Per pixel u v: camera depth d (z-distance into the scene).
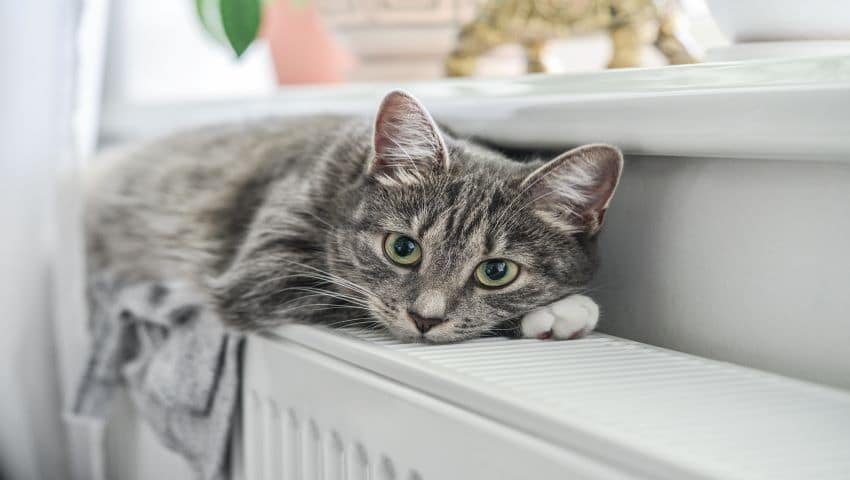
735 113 0.82
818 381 0.83
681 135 0.88
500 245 0.99
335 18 1.50
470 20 1.42
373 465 0.87
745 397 0.75
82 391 1.36
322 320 1.05
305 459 1.00
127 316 1.36
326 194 1.12
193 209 1.38
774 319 0.87
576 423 0.65
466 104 1.14
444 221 0.99
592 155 0.96
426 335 0.97
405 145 1.03
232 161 1.43
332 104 1.47
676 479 0.58
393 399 0.83
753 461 0.60
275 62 1.88
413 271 1.01
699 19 1.16
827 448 0.63
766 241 0.88
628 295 1.04
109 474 1.55
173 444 1.22
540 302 1.01
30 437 1.52
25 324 1.50
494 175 1.02
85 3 1.56
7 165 1.48
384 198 1.04
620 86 0.98
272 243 1.12
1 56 1.47
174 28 2.18
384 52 1.50
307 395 0.98
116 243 1.56
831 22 0.89
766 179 0.87
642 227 1.02
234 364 1.12
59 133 1.53
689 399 0.73
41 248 1.51
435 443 0.78
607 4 1.18
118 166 1.62
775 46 0.93
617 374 0.81
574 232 1.02
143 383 1.28
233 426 1.15
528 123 1.05
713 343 0.93
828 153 0.77
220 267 1.24
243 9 1.17
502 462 0.70
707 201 0.93
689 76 0.90
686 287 0.96
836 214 0.81
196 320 1.19
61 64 1.52
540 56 1.30
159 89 2.18
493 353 0.89
